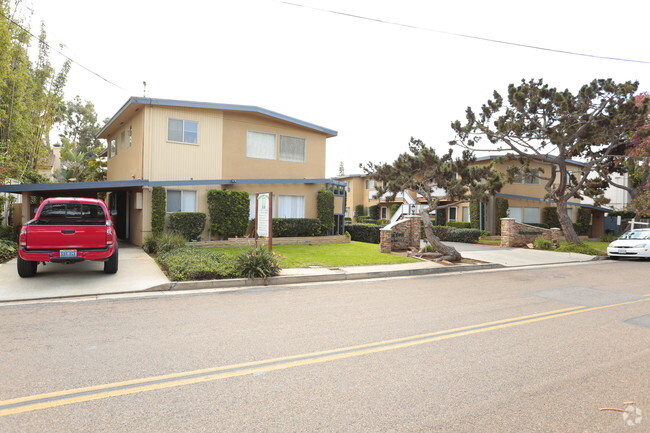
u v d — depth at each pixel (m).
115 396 3.59
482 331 5.89
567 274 12.61
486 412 3.42
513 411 3.45
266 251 10.30
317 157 20.73
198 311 6.81
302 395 3.69
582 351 5.06
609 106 19.58
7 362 4.34
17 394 3.59
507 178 22.33
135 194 15.86
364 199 40.09
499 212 27.72
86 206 10.25
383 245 15.88
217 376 4.07
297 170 19.97
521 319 6.63
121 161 19.67
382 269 11.91
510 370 4.39
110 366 4.28
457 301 8.05
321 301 7.80
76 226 8.75
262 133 18.94
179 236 14.14
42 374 4.04
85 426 3.07
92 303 7.29
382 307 7.37
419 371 4.31
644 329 6.11
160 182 15.11
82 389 3.71
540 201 30.55
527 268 14.22
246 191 17.36
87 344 4.98
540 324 6.34
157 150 16.25
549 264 15.62
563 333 5.85
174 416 3.25
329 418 3.27
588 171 21.30
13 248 11.91
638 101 22.64
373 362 4.56
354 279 10.82
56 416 3.21
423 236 24.88
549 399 3.69
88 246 8.87
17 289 8.11
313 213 19.69
